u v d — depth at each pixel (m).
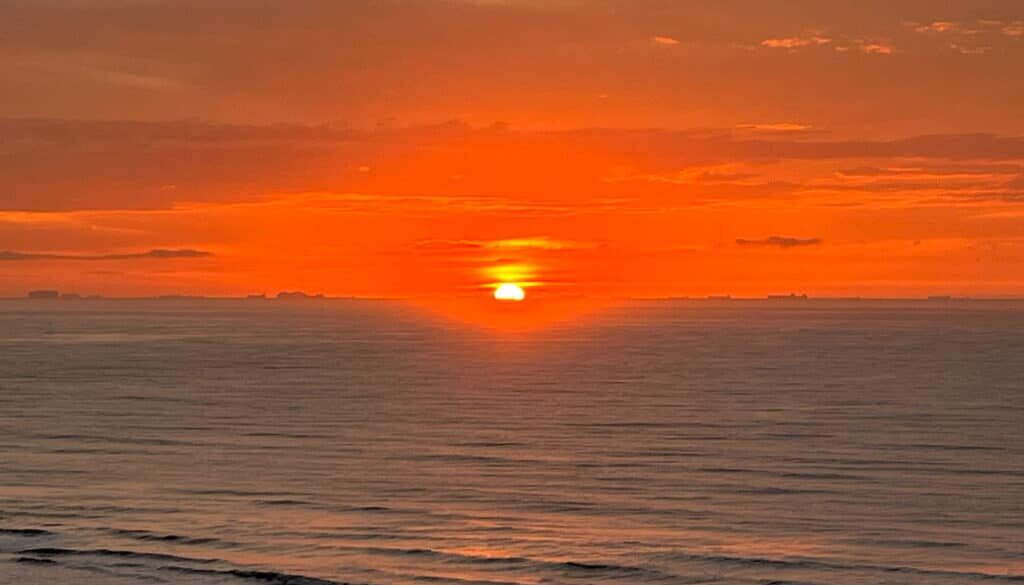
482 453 61.25
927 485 50.84
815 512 45.44
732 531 42.41
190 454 60.84
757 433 68.94
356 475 54.16
